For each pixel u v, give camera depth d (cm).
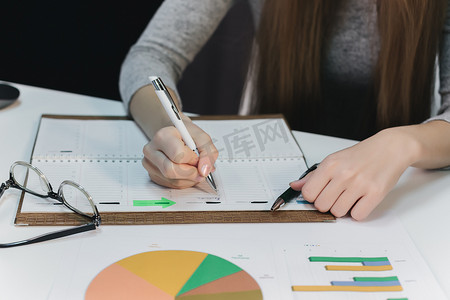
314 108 129
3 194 76
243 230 71
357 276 63
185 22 126
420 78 121
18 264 62
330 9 123
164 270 62
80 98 113
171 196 78
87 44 235
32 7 230
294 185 79
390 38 115
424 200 81
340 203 74
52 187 77
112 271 62
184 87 218
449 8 117
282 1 117
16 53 236
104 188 78
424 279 63
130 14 235
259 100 131
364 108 133
